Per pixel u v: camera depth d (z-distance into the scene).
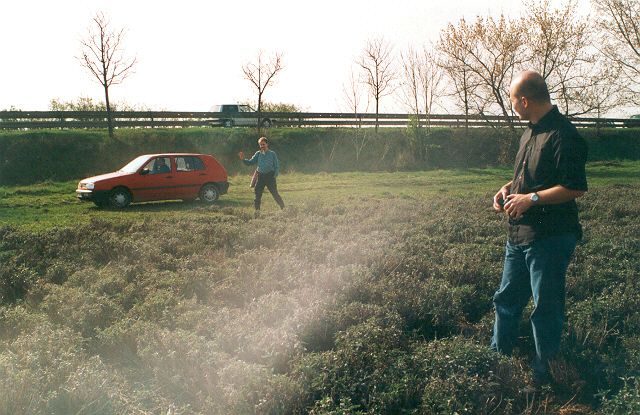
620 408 4.66
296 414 4.71
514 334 5.55
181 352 5.57
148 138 37.34
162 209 20.03
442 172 37.38
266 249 11.18
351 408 4.61
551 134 5.00
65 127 36.84
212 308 7.36
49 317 7.17
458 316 7.21
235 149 39.69
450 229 13.35
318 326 6.45
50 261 10.37
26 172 31.92
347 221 15.14
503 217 15.68
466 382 4.91
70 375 4.93
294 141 42.28
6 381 4.65
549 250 5.02
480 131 46.94
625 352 5.85
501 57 42.12
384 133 45.59
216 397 4.83
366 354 5.54
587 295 8.01
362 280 8.22
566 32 40.69
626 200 19.53
